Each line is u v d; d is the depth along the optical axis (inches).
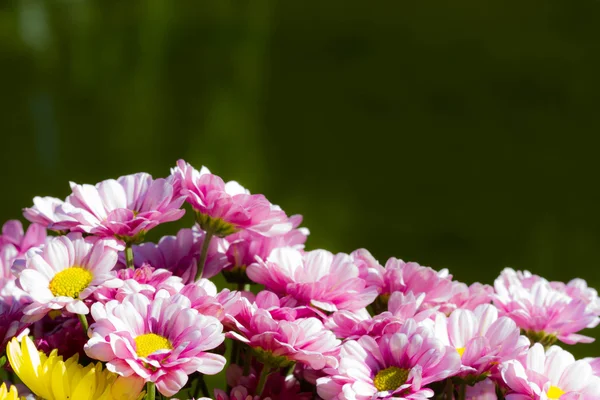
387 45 352.2
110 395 31.8
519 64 314.7
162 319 33.3
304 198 232.2
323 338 34.8
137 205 38.4
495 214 214.8
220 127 290.4
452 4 379.2
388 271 40.7
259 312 34.3
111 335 31.1
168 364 31.3
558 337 42.0
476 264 187.2
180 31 386.3
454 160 252.1
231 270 42.8
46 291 34.5
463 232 204.5
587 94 287.3
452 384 37.4
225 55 358.9
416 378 32.7
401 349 34.8
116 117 299.6
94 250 35.5
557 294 42.6
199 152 268.8
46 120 290.7
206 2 414.6
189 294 34.9
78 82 335.3
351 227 208.8
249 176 251.6
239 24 386.0
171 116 302.8
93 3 416.5
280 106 311.0
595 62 312.0
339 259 39.8
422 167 250.1
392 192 234.1
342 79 328.5
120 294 34.9
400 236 202.5
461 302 41.5
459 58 327.9
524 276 46.4
